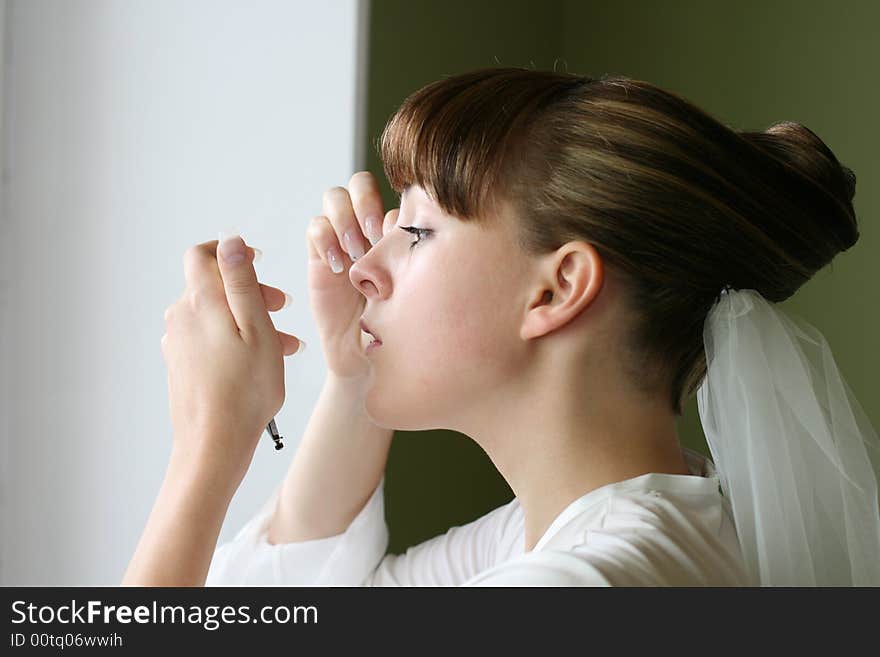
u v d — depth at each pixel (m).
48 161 1.88
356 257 1.56
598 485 1.37
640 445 1.38
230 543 1.67
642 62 2.25
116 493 1.85
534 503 1.39
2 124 1.87
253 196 1.82
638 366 1.38
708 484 1.38
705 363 1.41
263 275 1.82
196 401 1.42
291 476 1.65
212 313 1.43
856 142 2.00
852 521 1.39
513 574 1.30
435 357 1.38
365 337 1.43
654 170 1.35
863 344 2.00
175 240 1.84
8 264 1.88
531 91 1.38
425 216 1.39
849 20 2.01
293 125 1.80
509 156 1.37
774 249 1.38
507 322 1.37
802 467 1.38
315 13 1.80
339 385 1.62
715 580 1.33
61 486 1.87
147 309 1.85
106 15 1.87
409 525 1.91
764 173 1.37
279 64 1.81
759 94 2.11
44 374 1.88
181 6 1.85
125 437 1.85
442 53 1.92
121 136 1.86
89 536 1.86
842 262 2.02
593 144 1.36
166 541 1.38
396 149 1.39
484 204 1.37
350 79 1.78
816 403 1.38
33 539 1.87
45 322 1.88
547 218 1.36
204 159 1.84
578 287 1.35
